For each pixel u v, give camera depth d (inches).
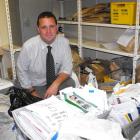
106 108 37.6
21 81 78.6
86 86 44.8
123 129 32.4
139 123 34.3
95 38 128.3
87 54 132.9
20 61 78.2
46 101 39.5
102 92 41.9
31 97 59.3
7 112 43.3
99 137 29.5
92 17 108.4
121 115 35.2
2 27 112.5
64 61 81.5
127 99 39.4
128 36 97.0
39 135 31.4
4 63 113.6
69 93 41.6
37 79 83.4
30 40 78.3
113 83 94.2
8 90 56.3
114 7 95.0
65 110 36.2
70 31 138.8
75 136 30.1
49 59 79.6
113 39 119.1
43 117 34.1
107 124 31.9
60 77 78.6
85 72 106.3
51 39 75.7
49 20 73.3
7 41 115.3
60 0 136.5
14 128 37.9
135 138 33.4
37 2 128.7
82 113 35.6
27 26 127.2
